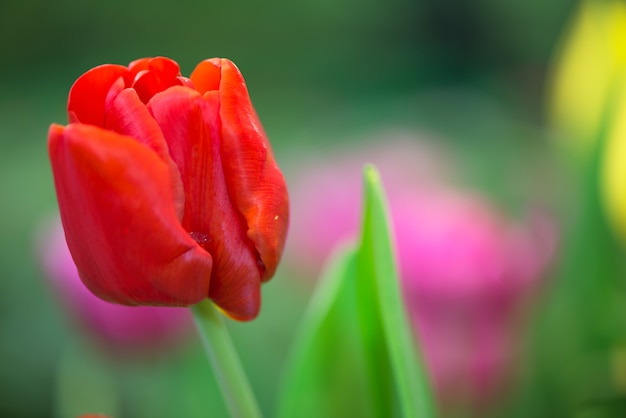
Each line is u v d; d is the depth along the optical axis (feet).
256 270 1.42
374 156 3.87
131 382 2.67
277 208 1.41
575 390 2.66
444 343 2.35
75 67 10.93
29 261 4.70
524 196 4.39
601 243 2.74
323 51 11.13
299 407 1.74
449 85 10.54
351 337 1.73
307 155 5.60
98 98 1.40
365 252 1.60
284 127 7.55
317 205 3.02
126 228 1.35
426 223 2.41
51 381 4.18
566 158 3.05
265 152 1.41
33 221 5.34
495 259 2.35
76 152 1.33
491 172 4.82
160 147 1.36
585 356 2.68
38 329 4.29
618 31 2.69
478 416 2.40
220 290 1.42
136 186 1.34
